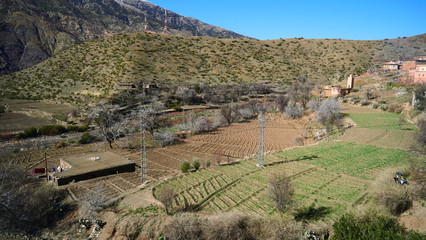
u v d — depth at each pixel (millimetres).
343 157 41219
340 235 19953
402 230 19781
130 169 43562
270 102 97312
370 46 153625
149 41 148625
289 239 21703
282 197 25688
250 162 42719
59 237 27641
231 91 106688
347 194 28781
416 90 68250
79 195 34688
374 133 52125
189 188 33875
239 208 27844
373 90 84562
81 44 143625
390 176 28656
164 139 60094
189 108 90188
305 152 45469
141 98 89562
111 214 28953
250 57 150250
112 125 66875
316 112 71688
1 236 27547
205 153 52719
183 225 24422
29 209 30672
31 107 81375
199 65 133125
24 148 56938
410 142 45688
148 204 30219
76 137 65312
